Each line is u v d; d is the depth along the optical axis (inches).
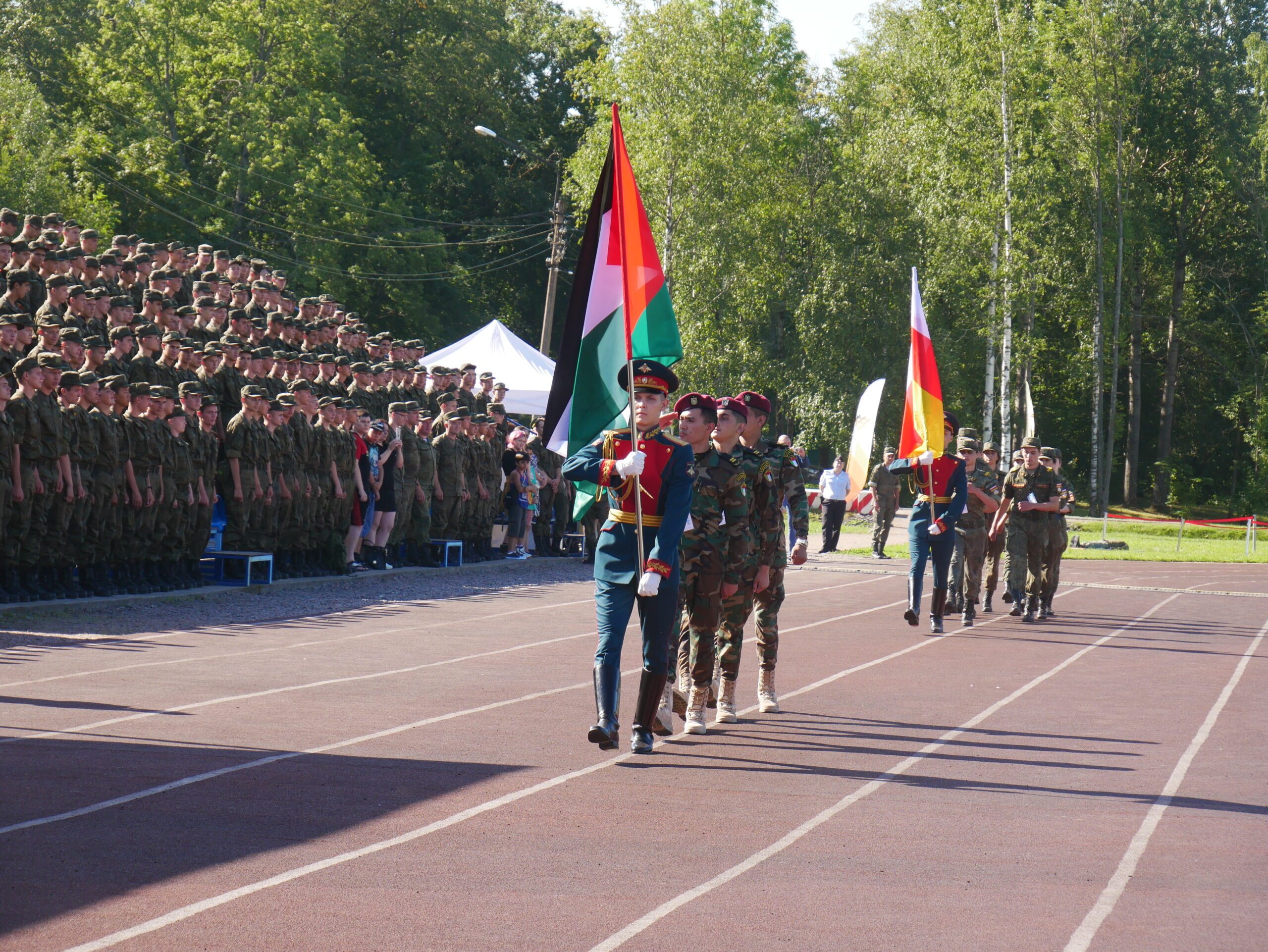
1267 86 2480.3
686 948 201.3
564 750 351.6
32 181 1936.5
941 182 2124.8
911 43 2315.5
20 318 629.0
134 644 525.7
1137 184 2447.1
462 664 503.5
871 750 364.5
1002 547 821.9
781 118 2385.6
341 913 213.8
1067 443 2979.8
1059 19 2369.6
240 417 756.0
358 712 395.2
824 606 805.2
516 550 1061.1
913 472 666.2
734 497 378.3
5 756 319.3
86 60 2315.5
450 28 2770.7
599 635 349.7
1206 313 2773.1
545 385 1236.5
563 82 3019.2
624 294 362.3
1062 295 2282.2
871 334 2329.0
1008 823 285.7
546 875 237.9
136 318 733.9
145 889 223.1
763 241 2384.4
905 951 202.5
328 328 953.5
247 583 743.7
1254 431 2486.5
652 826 275.0
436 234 2502.5
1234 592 1058.7
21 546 608.4
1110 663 574.9
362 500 856.3
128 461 663.1
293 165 2268.7
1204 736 398.9
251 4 2297.0
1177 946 208.1
